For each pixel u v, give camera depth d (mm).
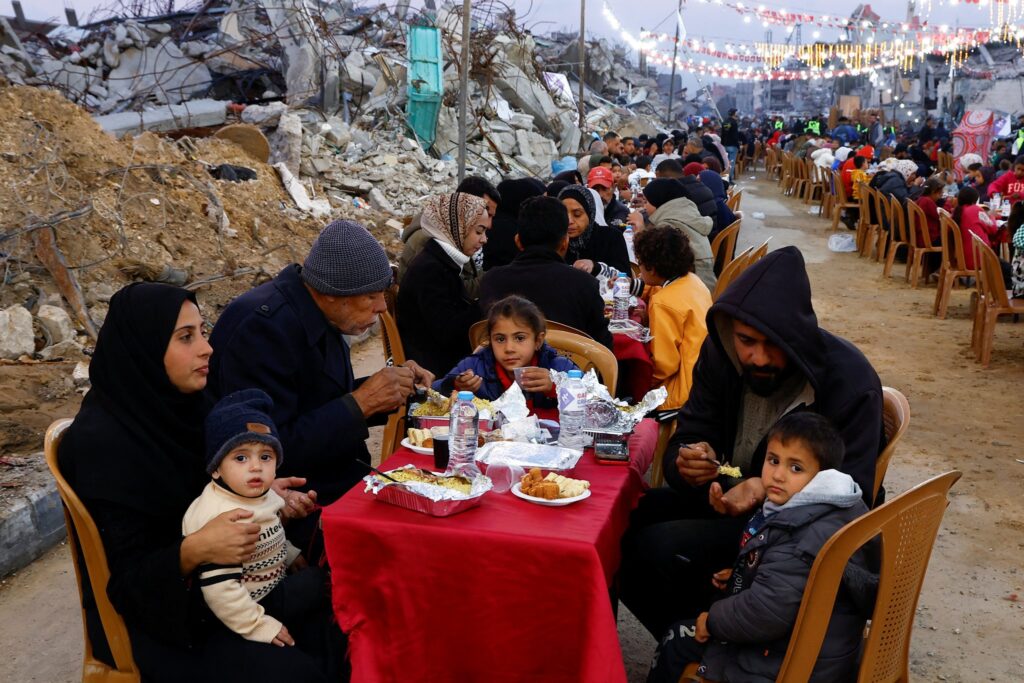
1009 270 9242
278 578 2717
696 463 3016
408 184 13289
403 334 4922
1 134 8102
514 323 3613
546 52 34625
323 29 16078
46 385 5891
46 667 3473
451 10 17359
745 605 2471
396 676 2629
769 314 2781
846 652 2439
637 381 4902
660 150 20562
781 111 114562
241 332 3102
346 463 3354
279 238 9711
